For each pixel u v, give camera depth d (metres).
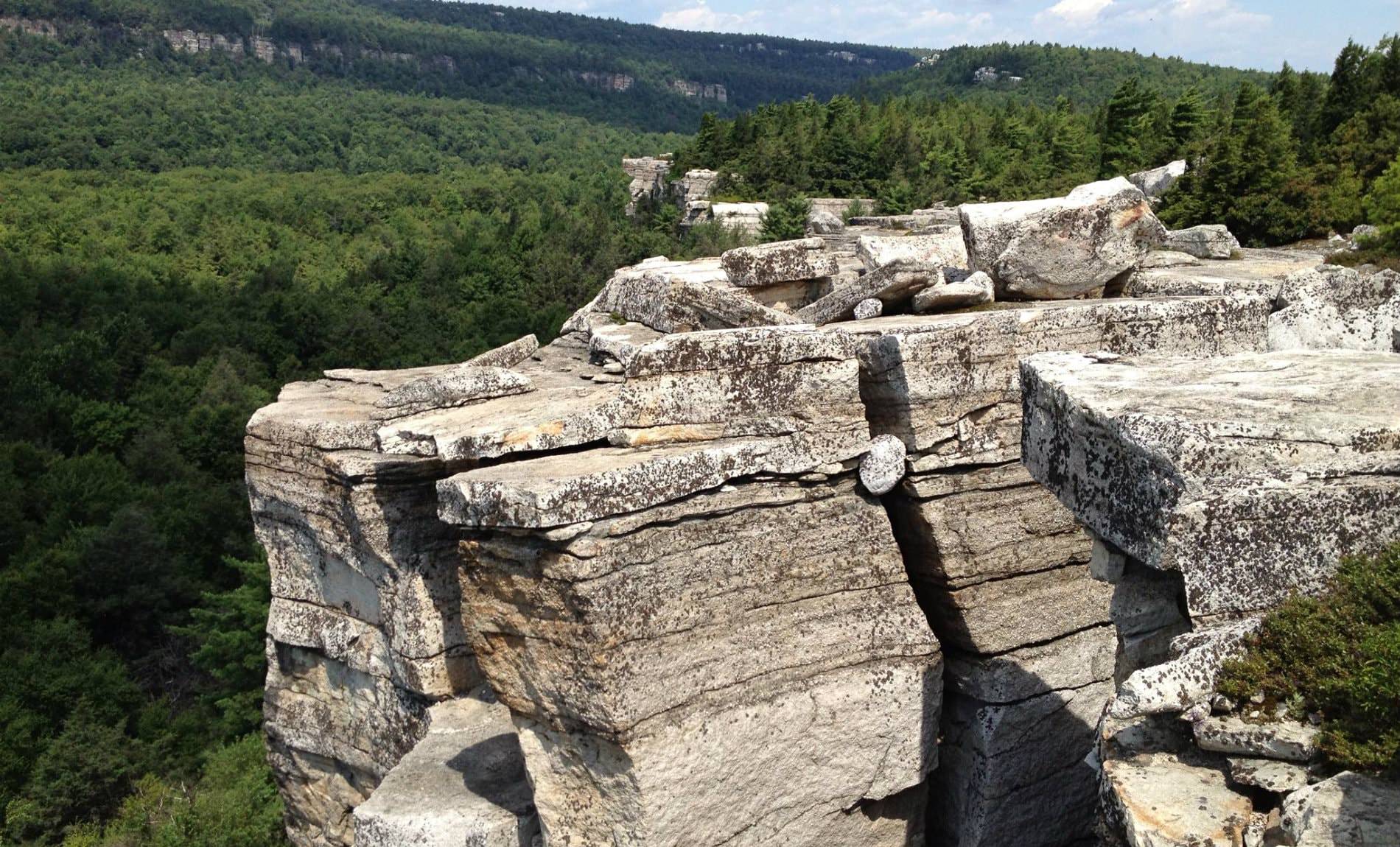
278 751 14.01
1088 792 11.02
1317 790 5.34
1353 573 6.20
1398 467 6.45
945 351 10.07
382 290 76.69
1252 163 30.66
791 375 9.62
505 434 9.24
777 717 9.09
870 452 9.67
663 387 9.39
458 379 11.07
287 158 160.25
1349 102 37.59
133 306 67.69
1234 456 6.58
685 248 65.50
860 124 78.31
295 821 14.27
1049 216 13.27
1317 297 11.95
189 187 122.38
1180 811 5.73
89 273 74.44
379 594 11.95
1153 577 7.67
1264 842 5.40
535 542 8.20
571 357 13.70
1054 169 59.59
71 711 29.06
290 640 13.21
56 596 35.44
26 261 72.94
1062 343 10.63
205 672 33.53
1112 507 7.23
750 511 9.12
